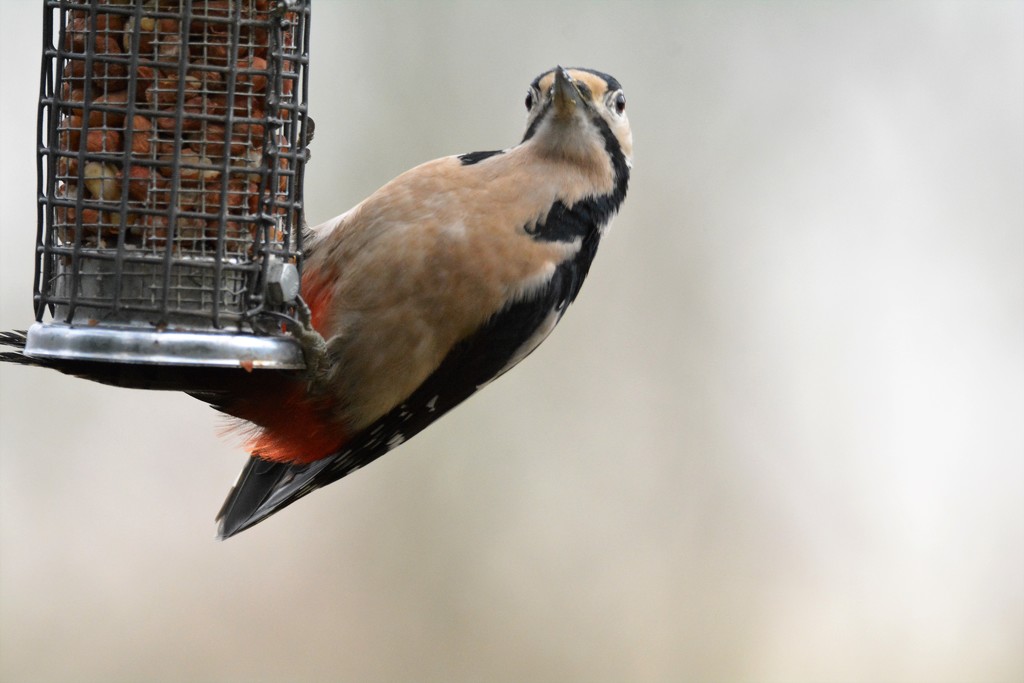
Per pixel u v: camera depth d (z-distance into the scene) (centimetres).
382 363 1080
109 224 941
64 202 945
